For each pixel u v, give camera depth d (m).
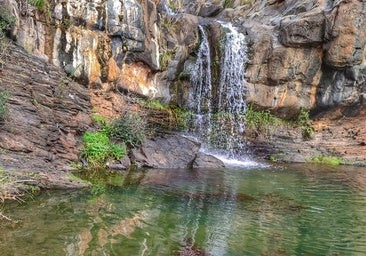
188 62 14.77
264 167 12.37
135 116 11.69
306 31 14.53
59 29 10.98
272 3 17.58
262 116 15.36
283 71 14.98
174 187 8.50
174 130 13.67
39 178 7.48
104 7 11.72
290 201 8.05
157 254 4.98
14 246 4.84
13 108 8.60
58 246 4.95
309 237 5.95
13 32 10.00
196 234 5.79
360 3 13.98
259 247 5.46
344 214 7.22
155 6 13.27
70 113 10.16
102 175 9.02
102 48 11.73
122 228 5.79
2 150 7.67
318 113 15.53
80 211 6.37
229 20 18.42
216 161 11.66
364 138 15.06
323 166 13.28
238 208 7.29
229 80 15.38
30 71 9.74
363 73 14.57
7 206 6.34
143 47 12.66
